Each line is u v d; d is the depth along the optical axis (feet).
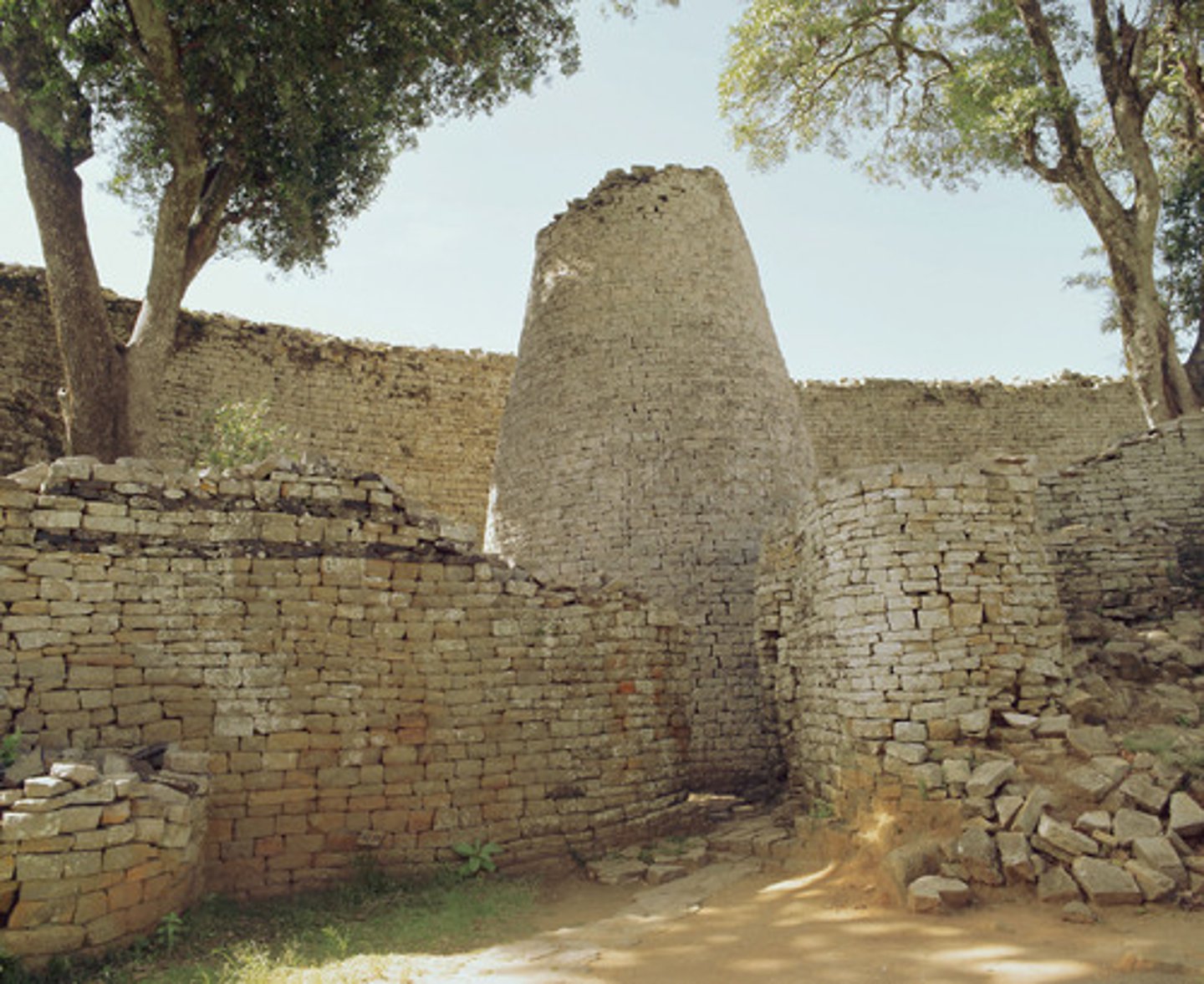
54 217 39.65
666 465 46.85
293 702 25.99
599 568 45.68
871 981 16.98
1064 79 53.93
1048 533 44.39
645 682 33.01
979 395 82.94
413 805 27.02
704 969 18.51
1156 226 53.83
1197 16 50.60
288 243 51.37
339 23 41.37
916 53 58.29
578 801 29.78
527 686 29.84
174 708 24.58
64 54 38.24
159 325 41.27
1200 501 47.14
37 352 55.52
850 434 80.38
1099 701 27.76
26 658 22.97
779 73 59.26
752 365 50.72
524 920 23.36
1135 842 20.85
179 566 25.46
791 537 36.09
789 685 34.73
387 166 52.95
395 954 20.22
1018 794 23.62
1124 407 83.56
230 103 42.98
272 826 25.03
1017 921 19.66
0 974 17.26
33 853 18.30
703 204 53.88
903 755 25.68
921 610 27.09
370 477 28.63
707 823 33.71
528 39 50.44
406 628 28.14
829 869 25.40
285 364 66.13
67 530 24.22
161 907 20.27
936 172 63.36
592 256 52.42
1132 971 16.21
